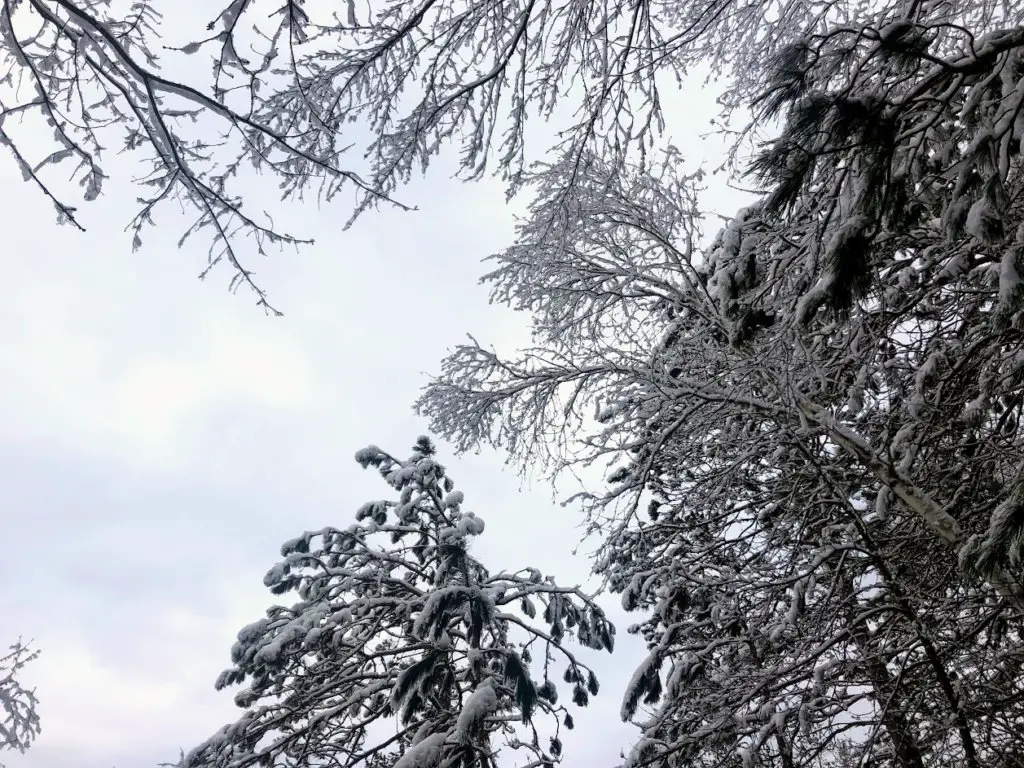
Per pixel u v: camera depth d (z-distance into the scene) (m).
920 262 4.88
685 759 6.57
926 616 5.30
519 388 7.02
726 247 4.43
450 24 3.22
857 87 2.97
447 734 7.72
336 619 8.85
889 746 5.71
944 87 2.79
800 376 5.06
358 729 9.16
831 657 5.96
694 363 6.05
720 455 6.57
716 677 6.88
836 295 2.86
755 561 6.45
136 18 2.48
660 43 3.61
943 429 4.72
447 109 3.46
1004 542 2.88
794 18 4.75
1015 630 5.57
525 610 10.11
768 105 2.89
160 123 2.70
